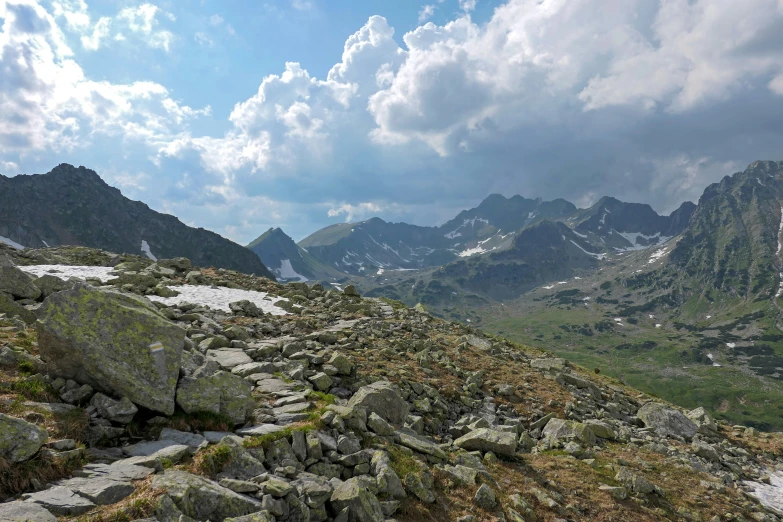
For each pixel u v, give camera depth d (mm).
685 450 26031
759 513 18906
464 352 35406
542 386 31484
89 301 12859
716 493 20125
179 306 30047
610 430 25422
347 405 17625
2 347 13672
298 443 12383
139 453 10461
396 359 28547
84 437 10586
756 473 24672
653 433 28875
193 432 12242
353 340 30391
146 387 12188
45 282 24453
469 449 19016
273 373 19844
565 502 16047
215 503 9016
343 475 12500
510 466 18000
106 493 8375
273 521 9211
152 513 8156
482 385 28609
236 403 13703
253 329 28359
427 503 12844
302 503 10070
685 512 17328
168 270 45438
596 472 19234
